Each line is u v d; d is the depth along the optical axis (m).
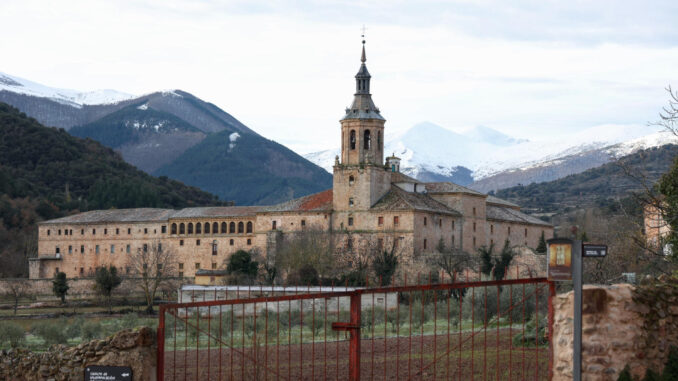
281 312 98.31
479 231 193.62
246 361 58.38
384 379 51.62
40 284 181.38
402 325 90.00
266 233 187.12
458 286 42.09
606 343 39.06
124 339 44.56
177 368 58.28
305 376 54.59
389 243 174.00
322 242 175.25
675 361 40.22
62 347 46.72
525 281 41.84
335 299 103.81
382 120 184.88
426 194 192.12
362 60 186.75
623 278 72.38
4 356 47.47
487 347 64.06
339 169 182.50
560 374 39.28
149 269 193.25
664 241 64.94
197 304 44.53
